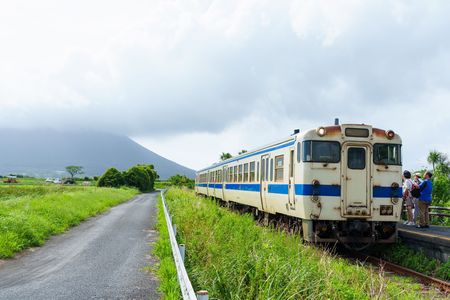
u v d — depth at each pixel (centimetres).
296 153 1319
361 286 802
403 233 1296
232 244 1074
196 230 1274
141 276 905
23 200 2119
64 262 1038
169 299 696
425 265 1123
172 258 1036
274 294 646
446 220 1834
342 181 1253
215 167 3266
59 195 2619
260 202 1825
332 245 1463
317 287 691
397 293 790
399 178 1284
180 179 9688
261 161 1809
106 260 1072
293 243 1116
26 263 1024
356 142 1269
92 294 757
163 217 2088
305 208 1249
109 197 3509
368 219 1252
